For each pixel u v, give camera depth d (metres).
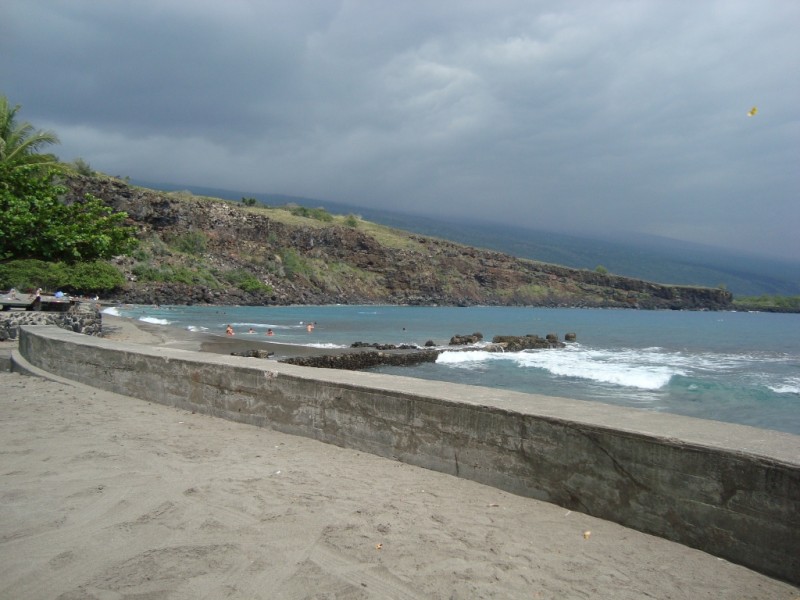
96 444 5.61
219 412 7.05
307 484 4.62
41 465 4.90
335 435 5.88
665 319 88.38
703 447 3.60
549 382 20.31
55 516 3.84
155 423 6.65
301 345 27.58
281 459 5.32
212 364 7.16
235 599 2.89
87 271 56.41
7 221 20.42
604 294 141.25
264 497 4.28
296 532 3.69
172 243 84.44
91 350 9.03
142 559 3.27
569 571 3.31
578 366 24.72
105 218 23.61
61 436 5.90
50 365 10.06
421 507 4.21
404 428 5.31
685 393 18.14
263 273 90.62
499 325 59.72
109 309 51.47
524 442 4.50
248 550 3.42
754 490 3.38
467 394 5.24
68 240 21.20
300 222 112.69
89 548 3.39
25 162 35.28
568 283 139.75
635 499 3.90
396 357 24.91
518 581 3.18
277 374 6.46
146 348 8.77
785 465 3.25
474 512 4.14
